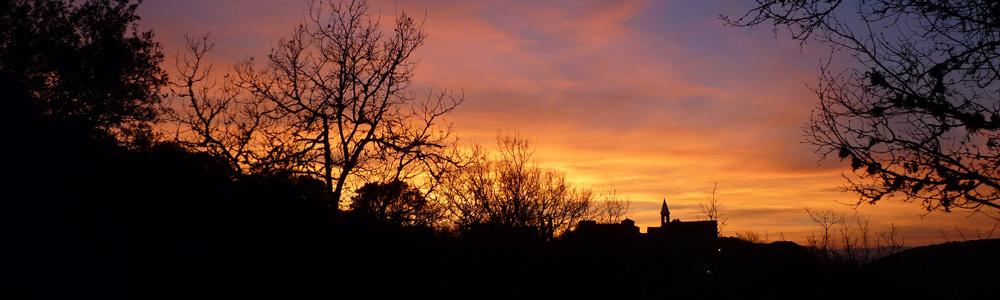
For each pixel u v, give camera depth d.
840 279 15.24
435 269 16.50
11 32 20.33
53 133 13.06
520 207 25.67
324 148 23.45
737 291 18.58
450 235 20.64
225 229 12.50
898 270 14.14
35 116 13.44
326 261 13.36
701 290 19.33
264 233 13.14
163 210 11.96
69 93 20.91
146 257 10.17
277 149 21.70
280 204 15.09
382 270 14.55
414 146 24.36
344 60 24.70
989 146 6.24
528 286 18.78
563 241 22.31
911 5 6.44
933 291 11.59
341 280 13.02
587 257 21.06
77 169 11.91
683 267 21.64
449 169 24.58
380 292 13.59
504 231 20.20
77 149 12.86
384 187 20.86
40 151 11.88
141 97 23.03
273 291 11.18
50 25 21.44
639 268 21.61
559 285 19.77
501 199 25.70
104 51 22.17
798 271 17.09
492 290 17.56
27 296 7.94
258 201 14.73
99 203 11.08
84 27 22.47
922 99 6.23
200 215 12.52
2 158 10.95
